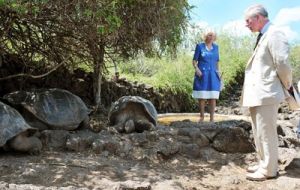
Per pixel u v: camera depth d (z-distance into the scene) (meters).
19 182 3.58
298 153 4.72
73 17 5.03
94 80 6.95
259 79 3.94
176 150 4.61
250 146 4.89
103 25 4.91
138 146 4.66
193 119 7.95
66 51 6.12
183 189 3.69
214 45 6.38
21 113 4.91
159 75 10.34
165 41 5.99
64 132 4.70
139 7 5.25
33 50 6.10
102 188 3.53
